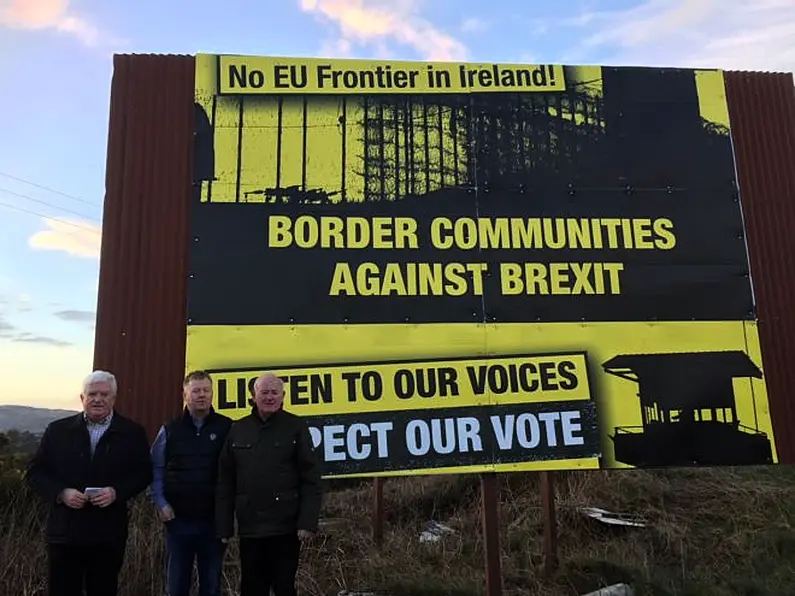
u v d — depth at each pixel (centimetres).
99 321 372
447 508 687
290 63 410
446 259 396
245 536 299
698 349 400
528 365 389
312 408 374
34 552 423
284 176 396
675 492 647
